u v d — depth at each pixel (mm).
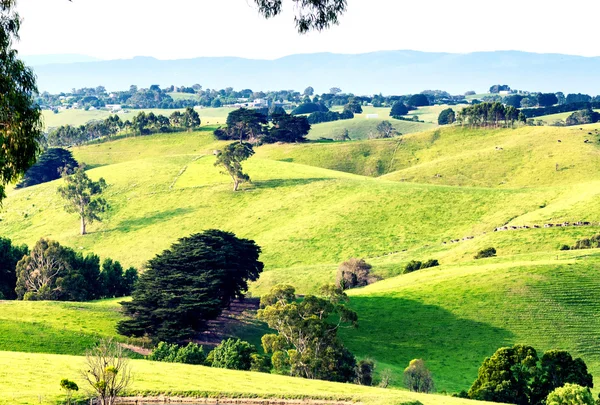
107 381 42062
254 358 73812
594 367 84750
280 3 30266
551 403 56938
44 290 127750
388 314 102312
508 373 67000
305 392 51438
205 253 105812
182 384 51969
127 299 121625
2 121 31312
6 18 30812
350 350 91500
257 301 111438
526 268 111375
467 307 101500
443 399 54438
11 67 31078
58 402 44062
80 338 82438
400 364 87250
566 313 97375
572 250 125188
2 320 85625
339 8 30359
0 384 47906
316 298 80750
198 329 90750
